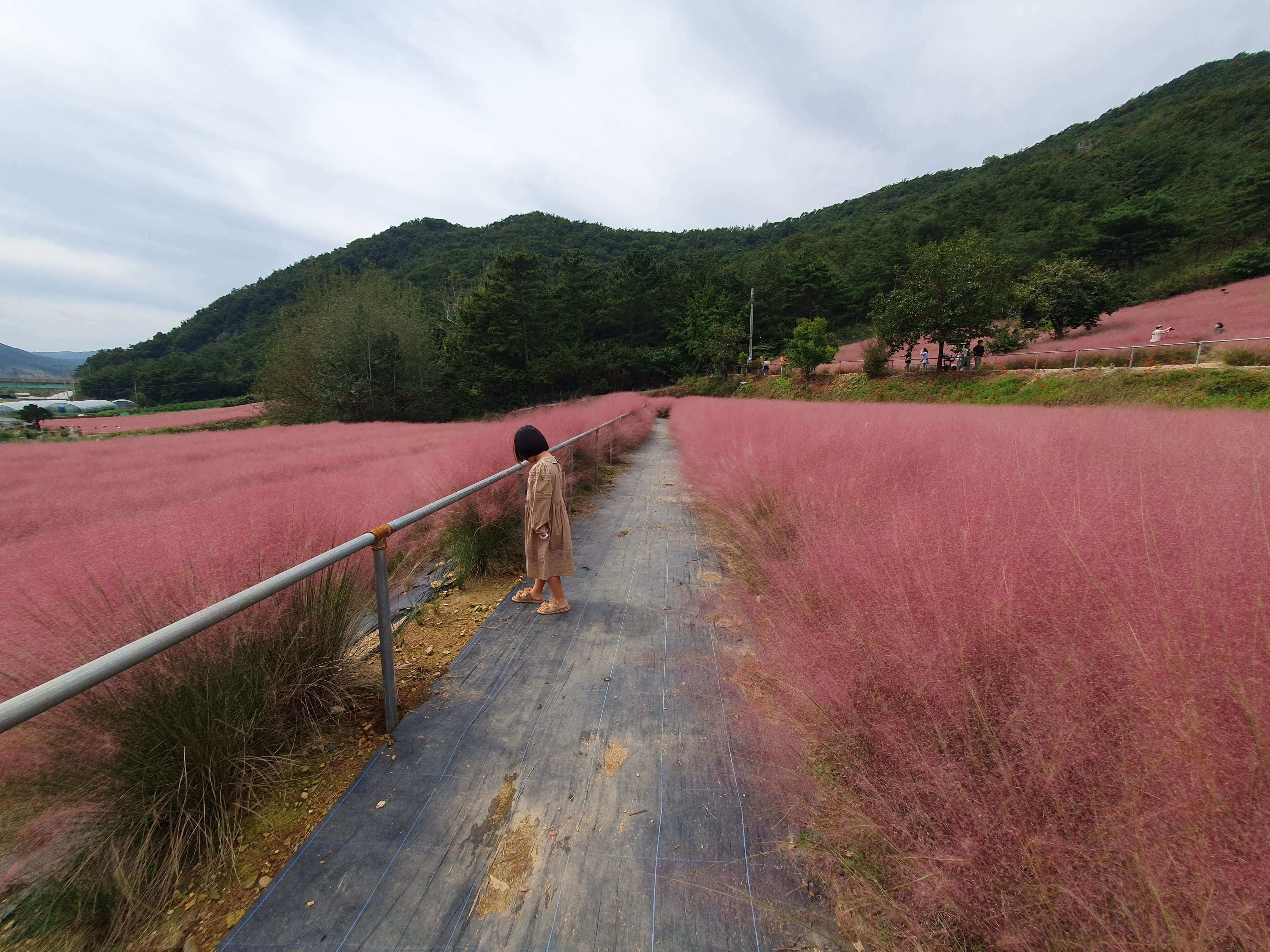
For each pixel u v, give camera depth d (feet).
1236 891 3.01
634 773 6.48
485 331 130.31
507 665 9.13
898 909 4.12
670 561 14.82
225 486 23.08
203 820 5.31
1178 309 88.74
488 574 13.61
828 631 6.32
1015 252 151.84
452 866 5.21
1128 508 5.97
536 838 5.54
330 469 27.66
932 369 71.87
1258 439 9.96
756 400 75.10
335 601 7.86
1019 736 4.14
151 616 5.69
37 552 6.95
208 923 4.65
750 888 4.86
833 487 12.32
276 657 6.82
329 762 6.72
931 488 9.77
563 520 10.97
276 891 4.94
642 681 8.59
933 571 6.07
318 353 98.78
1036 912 3.50
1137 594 4.63
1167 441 11.14
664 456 38.68
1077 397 45.34
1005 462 9.89
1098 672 4.26
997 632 4.90
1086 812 3.68
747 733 7.07
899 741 4.68
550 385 136.05
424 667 9.07
